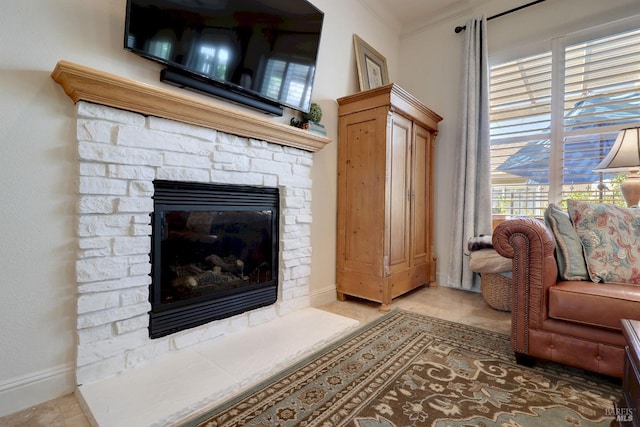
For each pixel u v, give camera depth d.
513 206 2.99
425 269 3.14
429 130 3.19
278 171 2.14
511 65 3.00
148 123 1.50
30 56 1.25
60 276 1.32
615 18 2.51
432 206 3.26
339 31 2.78
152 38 1.47
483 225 2.97
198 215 1.76
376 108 2.53
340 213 2.74
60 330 1.32
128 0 1.38
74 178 1.34
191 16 1.59
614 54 2.55
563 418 1.21
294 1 2.07
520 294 1.61
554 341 1.52
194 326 1.72
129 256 1.46
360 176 2.62
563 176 2.76
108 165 1.38
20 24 1.23
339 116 2.75
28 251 1.25
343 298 2.73
